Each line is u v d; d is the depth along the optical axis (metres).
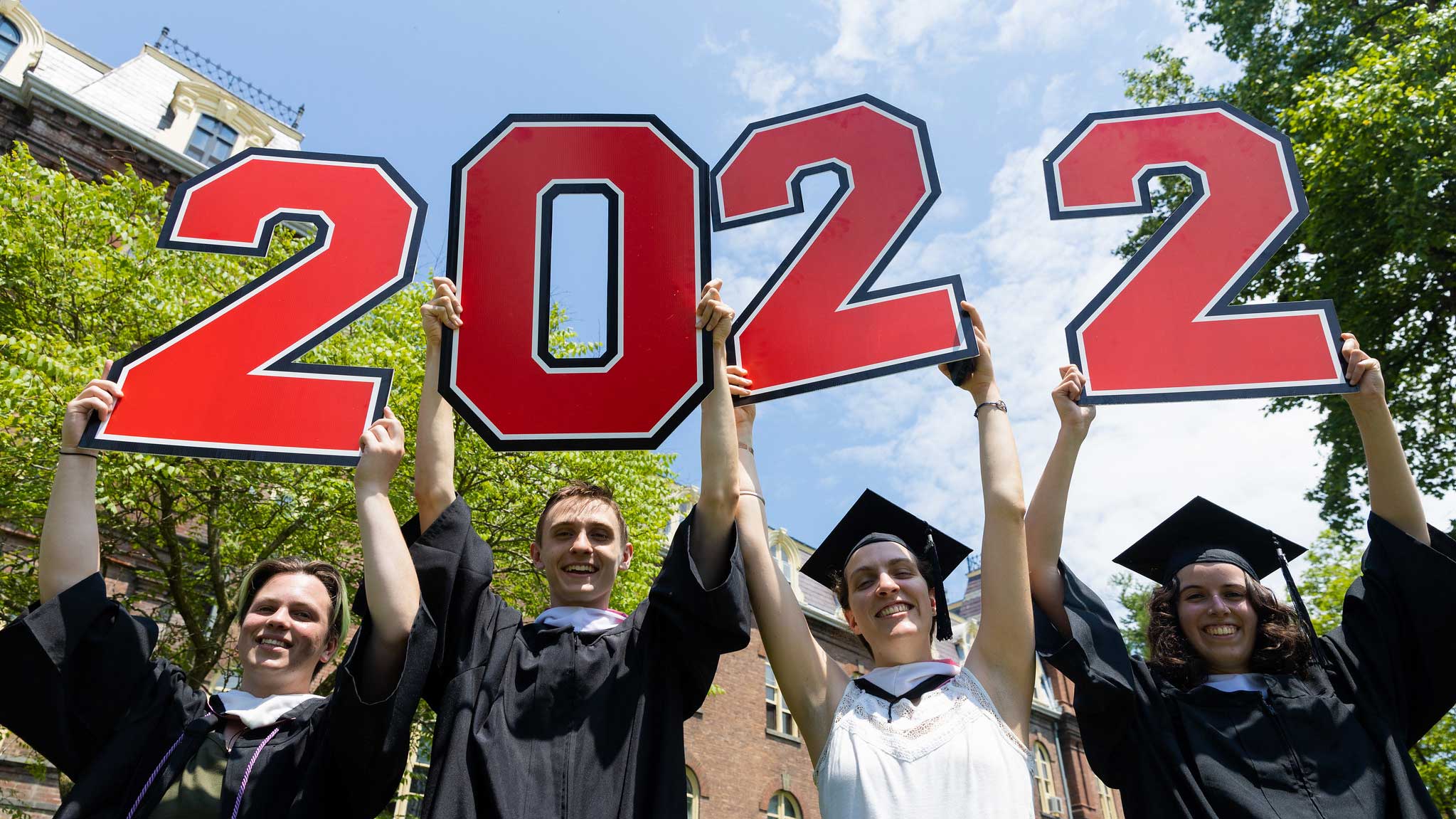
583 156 3.07
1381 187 9.19
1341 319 10.40
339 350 8.15
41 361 6.82
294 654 2.58
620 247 2.92
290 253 9.27
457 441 8.57
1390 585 2.56
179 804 2.19
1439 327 10.30
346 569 8.77
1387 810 2.25
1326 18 10.98
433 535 2.39
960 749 2.30
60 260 8.07
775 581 2.74
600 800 2.05
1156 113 3.24
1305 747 2.35
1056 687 23.73
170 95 18.06
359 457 2.54
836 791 2.34
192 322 2.79
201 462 7.80
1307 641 2.61
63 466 2.56
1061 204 3.17
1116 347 2.87
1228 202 3.05
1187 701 2.55
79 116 15.07
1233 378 2.77
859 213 3.20
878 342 2.97
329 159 3.15
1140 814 2.38
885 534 2.90
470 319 2.82
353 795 2.13
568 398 2.72
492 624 2.41
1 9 16.50
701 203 2.98
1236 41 12.17
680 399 2.68
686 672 2.39
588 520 2.61
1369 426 2.65
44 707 2.25
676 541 2.41
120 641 2.41
